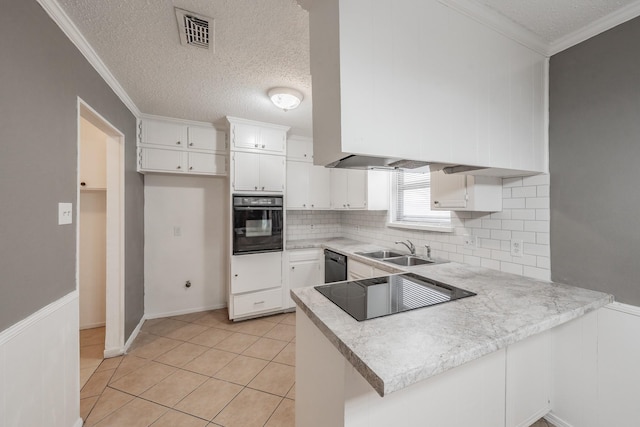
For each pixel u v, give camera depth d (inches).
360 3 44.3
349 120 43.0
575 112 62.9
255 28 61.4
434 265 85.1
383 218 131.5
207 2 53.7
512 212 74.8
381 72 45.8
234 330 116.6
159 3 53.7
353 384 39.1
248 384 79.9
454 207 78.7
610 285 57.2
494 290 58.9
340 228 171.9
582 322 61.1
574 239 62.7
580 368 61.3
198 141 124.7
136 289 112.9
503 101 60.4
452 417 48.0
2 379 41.2
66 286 58.1
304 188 147.5
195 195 137.3
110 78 80.8
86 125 112.1
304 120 122.6
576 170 62.6
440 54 51.8
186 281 135.8
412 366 30.5
